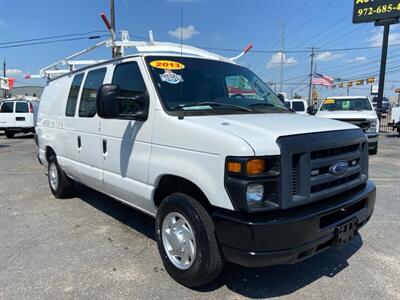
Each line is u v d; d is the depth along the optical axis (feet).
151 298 10.53
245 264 9.31
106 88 11.63
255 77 15.49
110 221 17.15
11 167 32.96
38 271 12.19
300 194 9.40
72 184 20.85
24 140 61.46
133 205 13.78
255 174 8.91
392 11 62.03
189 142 10.35
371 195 11.59
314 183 9.65
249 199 8.94
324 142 9.85
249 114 11.97
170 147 11.06
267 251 8.95
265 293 10.78
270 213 9.17
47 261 12.93
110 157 14.20
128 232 15.69
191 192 11.17
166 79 12.42
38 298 10.57
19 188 24.32
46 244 14.46
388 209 18.79
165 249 11.64
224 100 13.02
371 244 14.21
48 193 22.81
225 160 9.26
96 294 10.76
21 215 18.28
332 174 10.12
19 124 64.03
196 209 10.30
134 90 12.94
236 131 9.63
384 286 11.08
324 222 9.95
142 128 12.25
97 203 20.24
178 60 13.35
